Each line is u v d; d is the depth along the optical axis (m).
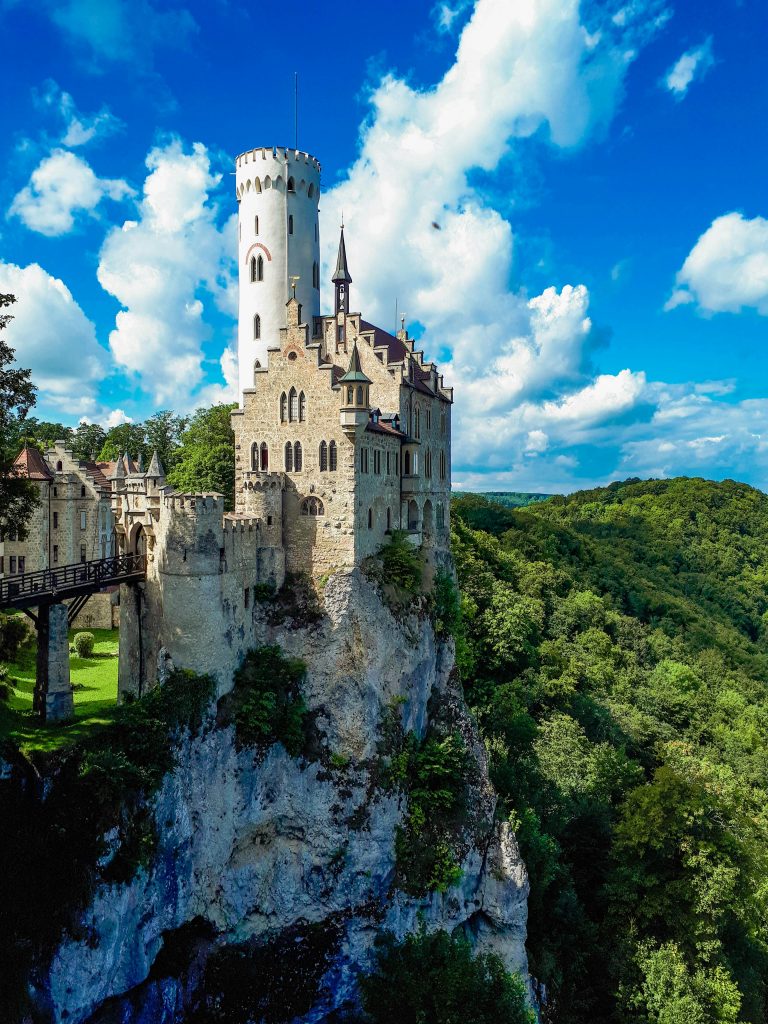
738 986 55.19
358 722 52.28
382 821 50.91
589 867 63.50
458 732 62.00
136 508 50.56
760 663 130.50
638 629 128.25
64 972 35.41
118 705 46.16
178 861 42.97
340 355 65.50
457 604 70.81
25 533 43.34
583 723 86.69
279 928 49.50
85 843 36.88
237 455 59.16
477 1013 44.03
